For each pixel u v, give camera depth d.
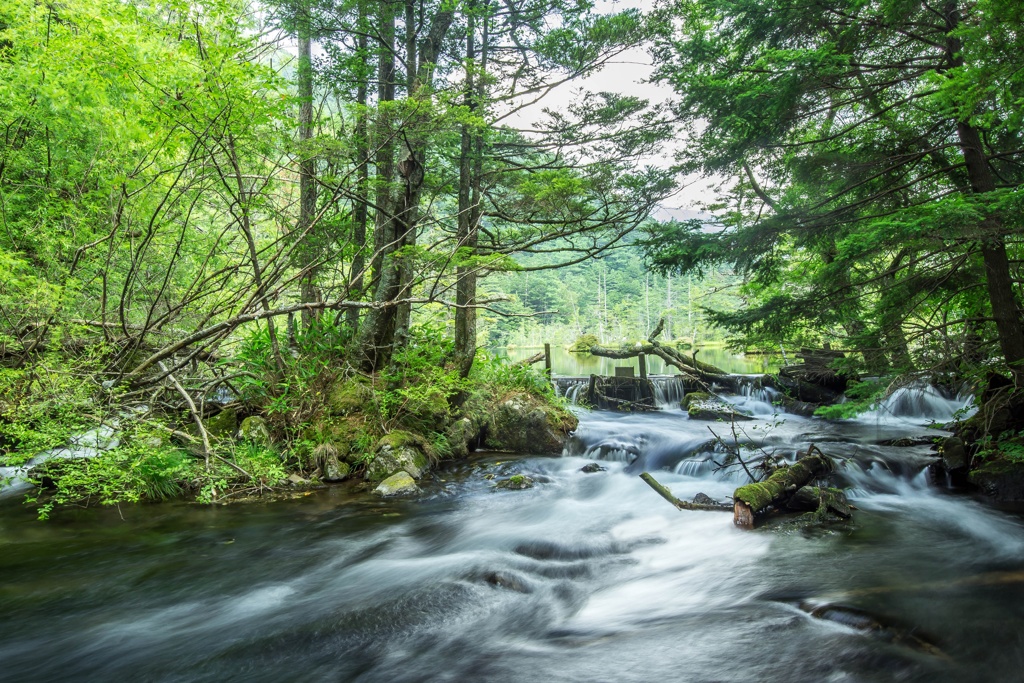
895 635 4.22
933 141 8.83
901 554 5.86
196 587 5.42
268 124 6.88
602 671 3.92
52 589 5.31
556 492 8.66
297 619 4.79
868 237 6.97
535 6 10.35
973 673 3.73
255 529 6.97
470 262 8.53
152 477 7.85
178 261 8.73
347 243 9.34
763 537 6.47
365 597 5.21
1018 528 6.54
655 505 7.87
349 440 9.39
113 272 7.95
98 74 6.24
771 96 8.33
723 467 9.16
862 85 8.97
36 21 6.32
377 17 10.15
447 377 9.96
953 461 8.30
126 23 5.93
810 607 4.73
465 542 6.66
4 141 7.25
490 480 9.21
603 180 10.32
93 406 7.05
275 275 7.95
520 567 5.92
